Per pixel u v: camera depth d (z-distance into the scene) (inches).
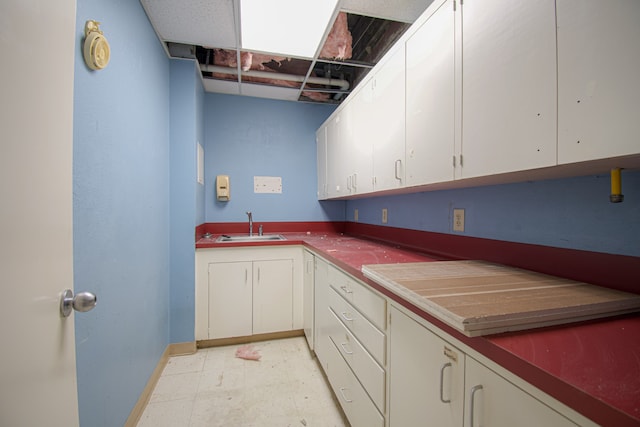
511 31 32.2
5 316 19.7
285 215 116.5
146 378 62.3
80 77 36.4
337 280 59.7
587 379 17.3
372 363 43.4
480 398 23.6
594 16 24.3
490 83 35.2
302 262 94.8
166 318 79.4
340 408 61.7
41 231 23.6
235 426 56.4
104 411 42.8
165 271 77.9
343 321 56.1
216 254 88.0
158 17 64.1
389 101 59.9
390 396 38.8
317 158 118.7
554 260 39.8
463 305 26.2
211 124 107.3
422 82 48.8
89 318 38.6
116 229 46.7
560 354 20.3
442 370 26.9
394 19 66.4
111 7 45.1
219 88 104.0
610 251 33.6
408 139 53.2
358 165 76.9
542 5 28.7
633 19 21.8
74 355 28.1
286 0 60.2
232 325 89.9
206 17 64.7
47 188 24.3
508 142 32.9
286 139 116.0
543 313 25.0
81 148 36.6
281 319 93.9
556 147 27.7
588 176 35.9
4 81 19.5
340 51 80.5
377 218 93.8
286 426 56.5
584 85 25.2
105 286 43.0
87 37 37.2
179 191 83.2
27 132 21.9
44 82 23.8
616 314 27.5
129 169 52.2
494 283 34.7
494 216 50.1
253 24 67.7
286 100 115.6
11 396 20.1
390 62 59.4
